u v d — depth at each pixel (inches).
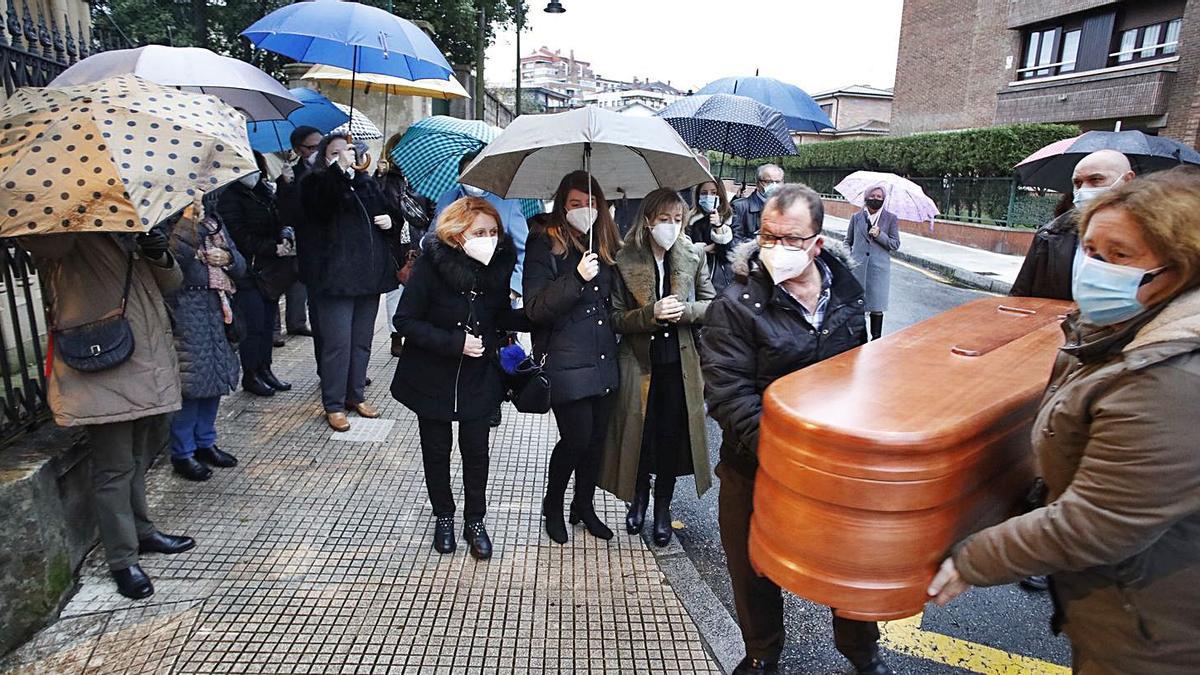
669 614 115.5
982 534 57.2
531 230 127.3
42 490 107.8
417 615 112.2
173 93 107.9
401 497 148.3
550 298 119.7
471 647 105.7
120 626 107.0
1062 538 52.4
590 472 134.3
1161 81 671.8
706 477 134.0
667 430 135.3
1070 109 764.6
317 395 203.3
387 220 178.9
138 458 119.6
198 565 122.1
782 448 59.1
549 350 124.9
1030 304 112.0
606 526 142.0
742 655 106.7
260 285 190.9
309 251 173.8
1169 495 48.6
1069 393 55.8
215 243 146.3
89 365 103.6
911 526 54.9
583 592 120.2
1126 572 55.1
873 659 99.1
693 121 256.4
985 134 646.5
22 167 90.0
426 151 194.4
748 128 255.8
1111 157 118.6
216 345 147.0
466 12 653.3
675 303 119.5
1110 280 53.1
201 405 152.3
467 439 126.5
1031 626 120.4
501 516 143.9
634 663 104.1
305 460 163.2
